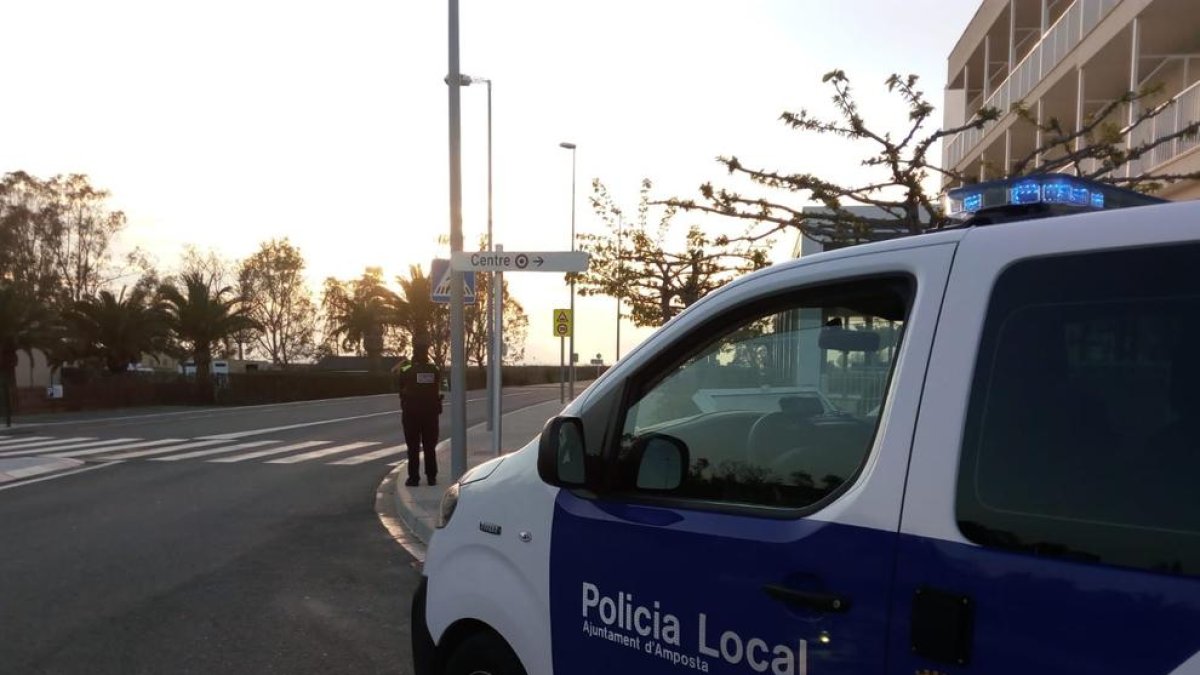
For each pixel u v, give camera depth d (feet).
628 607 8.13
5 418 78.54
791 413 7.71
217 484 38.19
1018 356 5.94
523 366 220.84
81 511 31.35
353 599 20.10
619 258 44.27
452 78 34.65
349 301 160.25
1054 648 5.26
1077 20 52.26
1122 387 5.51
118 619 18.47
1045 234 6.02
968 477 5.93
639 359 8.98
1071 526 5.42
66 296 151.84
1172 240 5.41
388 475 40.83
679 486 8.40
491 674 10.03
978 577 5.66
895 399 6.49
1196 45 47.57
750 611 6.98
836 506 6.66
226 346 146.20
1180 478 5.16
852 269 7.18
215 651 16.55
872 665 6.15
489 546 10.08
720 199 25.49
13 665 15.75
